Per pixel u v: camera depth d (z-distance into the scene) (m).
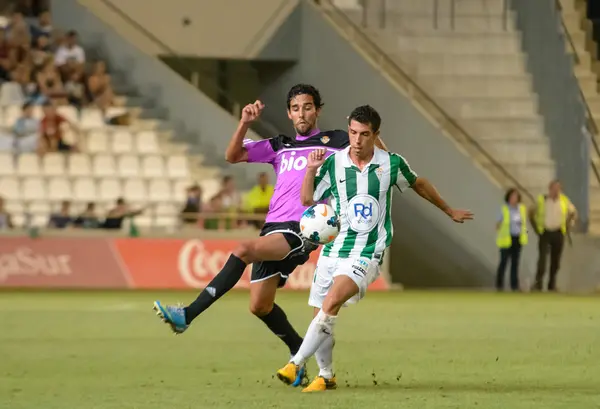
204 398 26.16
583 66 100.31
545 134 89.69
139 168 82.31
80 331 45.16
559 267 81.88
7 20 87.62
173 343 40.44
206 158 84.56
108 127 83.31
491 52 91.56
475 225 84.31
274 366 33.34
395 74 89.50
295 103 28.03
